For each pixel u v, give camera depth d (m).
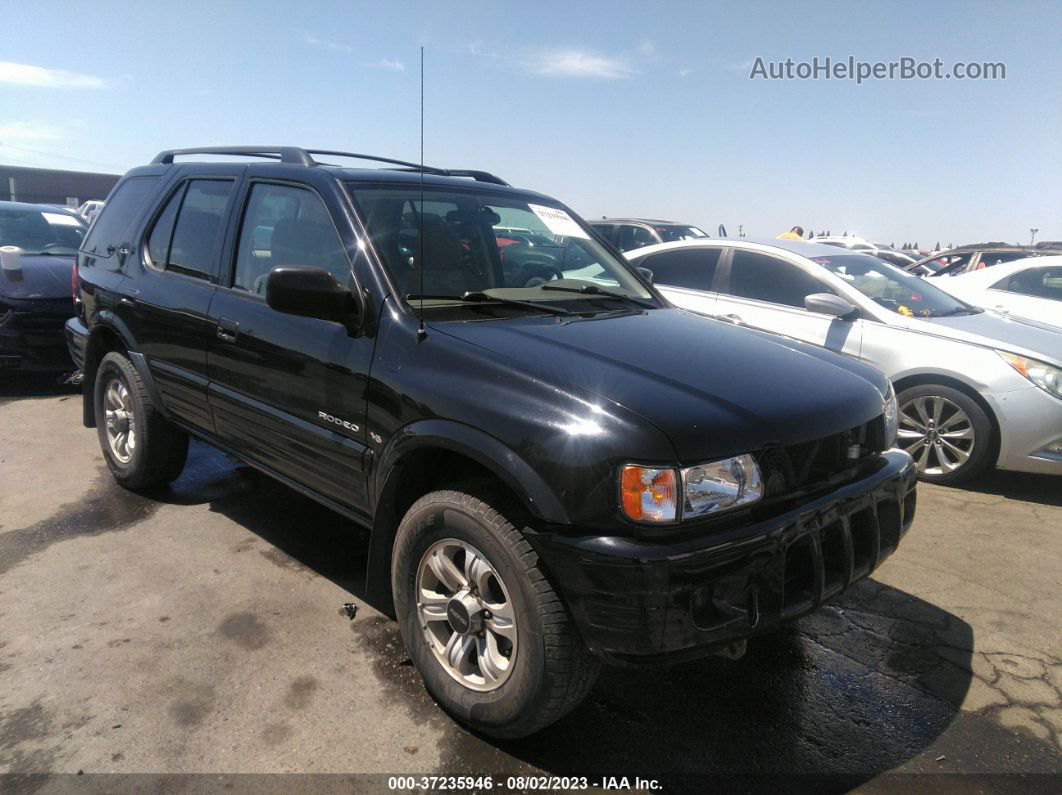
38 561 3.52
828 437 2.37
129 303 4.06
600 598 2.02
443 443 2.35
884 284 5.71
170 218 4.01
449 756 2.35
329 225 3.03
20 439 5.39
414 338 2.58
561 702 2.20
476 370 2.38
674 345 2.69
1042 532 4.22
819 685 2.79
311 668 2.76
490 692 2.35
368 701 2.59
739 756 2.39
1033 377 4.57
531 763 2.33
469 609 2.37
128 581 3.36
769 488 2.19
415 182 3.34
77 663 2.74
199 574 3.45
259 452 3.32
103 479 4.63
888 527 2.59
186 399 3.73
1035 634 3.17
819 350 3.07
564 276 3.54
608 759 2.36
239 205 3.53
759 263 6.00
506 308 2.90
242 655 2.83
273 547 3.75
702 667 2.89
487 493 2.33
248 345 3.21
